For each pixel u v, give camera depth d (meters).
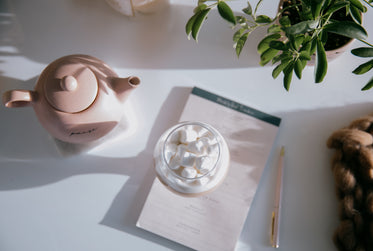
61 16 0.58
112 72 0.47
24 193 0.53
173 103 0.55
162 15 0.57
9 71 0.56
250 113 0.54
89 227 0.52
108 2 0.52
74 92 0.42
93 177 0.53
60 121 0.43
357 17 0.40
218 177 0.42
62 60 0.44
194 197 0.47
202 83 0.55
